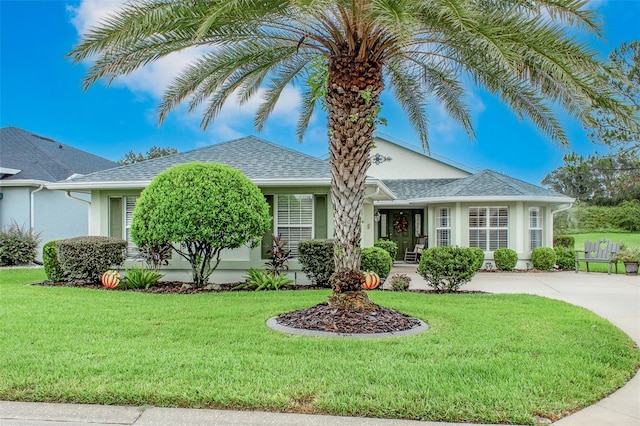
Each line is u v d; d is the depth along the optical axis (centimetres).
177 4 558
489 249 1630
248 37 693
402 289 1024
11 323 628
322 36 649
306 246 1048
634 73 1767
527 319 680
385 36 618
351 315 630
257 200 1009
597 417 344
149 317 682
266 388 382
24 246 1555
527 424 331
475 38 529
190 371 423
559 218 2972
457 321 664
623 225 2833
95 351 490
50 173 1797
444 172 2080
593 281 1266
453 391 378
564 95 602
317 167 1218
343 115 636
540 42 545
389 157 2119
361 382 396
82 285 1069
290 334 580
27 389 380
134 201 1208
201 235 953
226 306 778
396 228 1961
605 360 476
